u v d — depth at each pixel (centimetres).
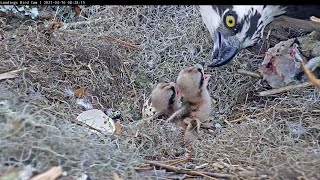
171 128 608
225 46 617
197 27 752
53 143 506
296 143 590
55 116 568
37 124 512
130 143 586
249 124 615
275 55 695
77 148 514
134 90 689
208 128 651
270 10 612
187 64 726
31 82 634
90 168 505
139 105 674
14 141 494
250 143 584
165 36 754
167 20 773
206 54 734
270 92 683
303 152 555
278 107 664
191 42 748
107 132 592
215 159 573
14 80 629
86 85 666
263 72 698
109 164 519
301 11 623
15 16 745
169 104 625
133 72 709
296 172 523
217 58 621
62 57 679
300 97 676
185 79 611
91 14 778
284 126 630
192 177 543
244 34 614
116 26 762
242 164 561
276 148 569
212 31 628
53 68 664
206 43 742
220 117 663
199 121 620
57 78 657
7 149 485
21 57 666
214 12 617
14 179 465
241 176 533
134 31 760
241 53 728
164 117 638
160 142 596
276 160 547
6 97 567
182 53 734
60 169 481
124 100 677
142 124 608
